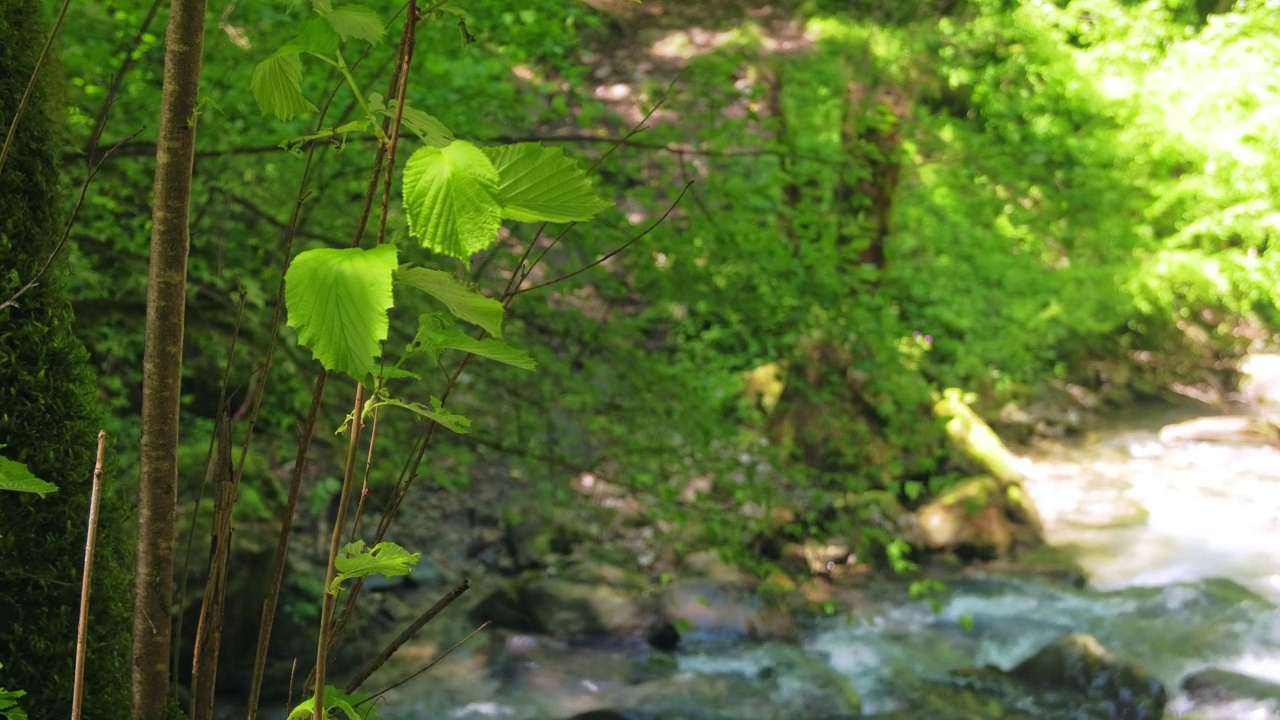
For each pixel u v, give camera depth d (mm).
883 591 6547
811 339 5398
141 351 4770
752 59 5516
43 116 1953
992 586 6695
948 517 7074
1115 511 7914
